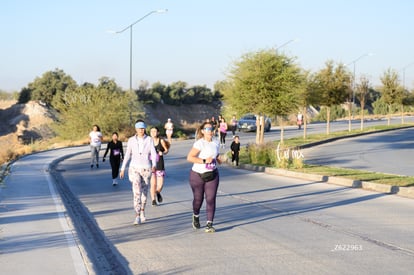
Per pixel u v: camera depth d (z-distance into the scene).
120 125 47.00
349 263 7.33
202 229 9.77
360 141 38.25
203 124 9.65
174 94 93.38
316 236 9.12
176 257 7.70
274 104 28.66
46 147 38.47
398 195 14.46
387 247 8.30
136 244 8.59
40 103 82.12
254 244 8.51
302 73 32.50
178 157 28.70
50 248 7.82
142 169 10.34
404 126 53.12
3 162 26.22
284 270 6.98
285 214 11.39
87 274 6.48
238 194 14.74
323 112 80.94
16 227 9.43
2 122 77.38
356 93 49.59
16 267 6.79
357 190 15.55
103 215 11.37
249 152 24.80
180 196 14.34
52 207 11.77
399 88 54.12
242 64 29.47
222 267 7.13
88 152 32.91
